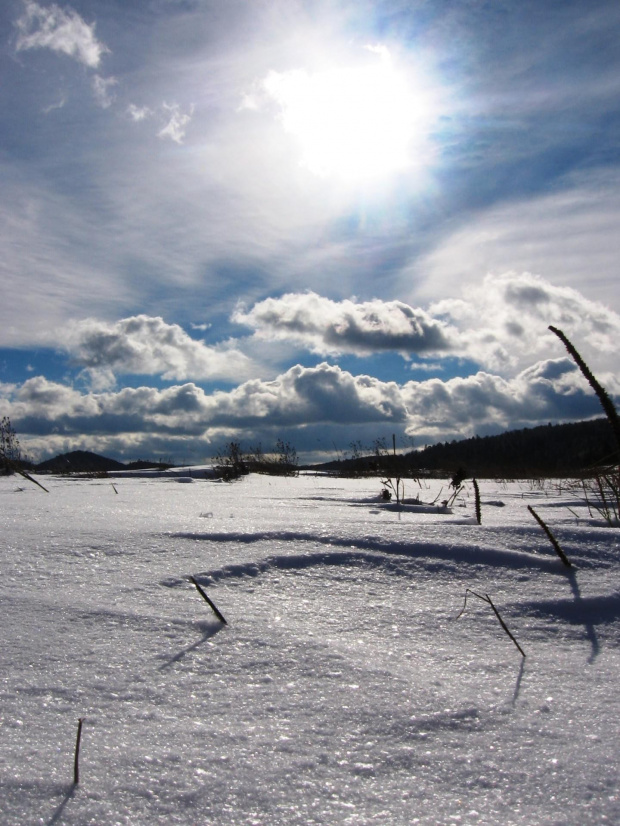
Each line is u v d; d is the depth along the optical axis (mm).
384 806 1072
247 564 2471
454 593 2277
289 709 1399
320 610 2080
